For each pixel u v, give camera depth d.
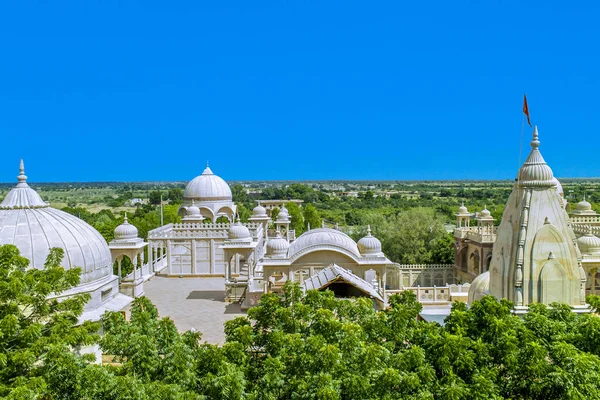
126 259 58.62
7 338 16.33
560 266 19.92
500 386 15.02
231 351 15.83
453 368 14.88
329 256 39.78
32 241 25.31
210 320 34.94
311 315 17.58
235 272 51.41
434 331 16.41
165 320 17.44
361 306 18.38
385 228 81.00
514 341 15.17
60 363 14.23
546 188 20.23
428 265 69.69
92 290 26.66
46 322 20.09
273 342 16.31
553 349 14.97
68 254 26.23
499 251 21.28
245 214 111.25
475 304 17.56
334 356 14.48
